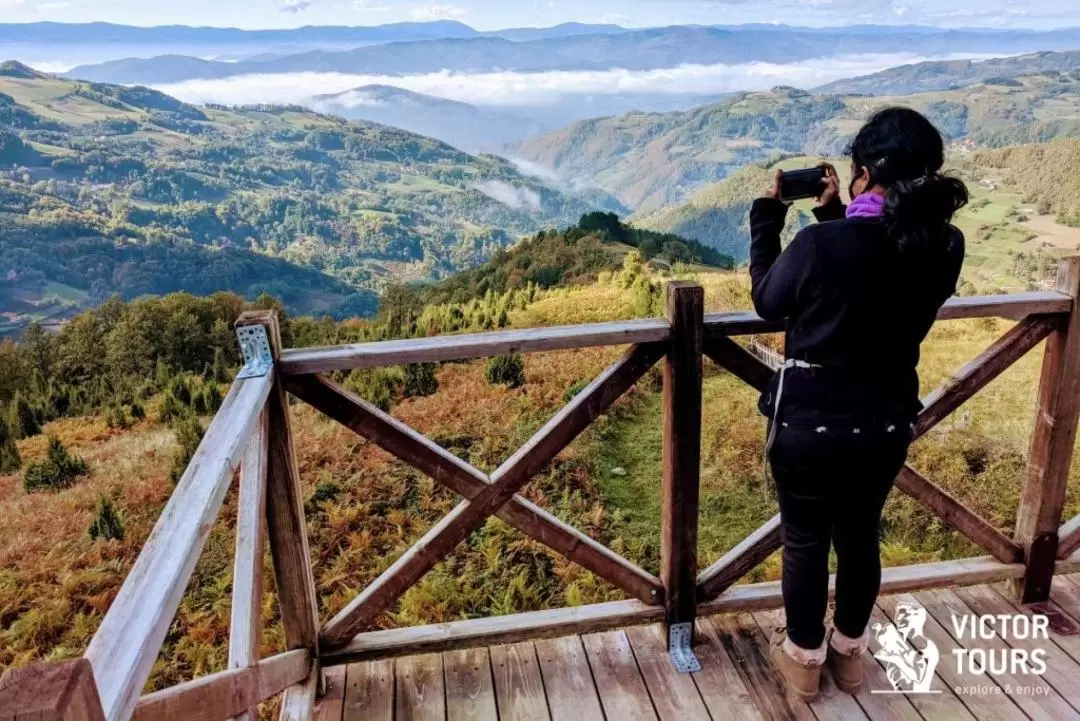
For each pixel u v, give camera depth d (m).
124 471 8.46
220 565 5.60
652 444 7.88
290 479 1.95
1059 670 2.26
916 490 2.44
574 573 5.13
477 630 2.25
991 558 2.63
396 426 1.98
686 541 2.22
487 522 5.70
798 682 2.08
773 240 1.81
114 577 5.96
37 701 0.63
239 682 1.43
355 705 2.12
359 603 2.15
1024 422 7.47
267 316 1.81
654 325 2.02
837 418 1.66
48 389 15.12
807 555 1.90
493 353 1.94
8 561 6.23
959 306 2.21
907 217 1.47
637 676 2.22
